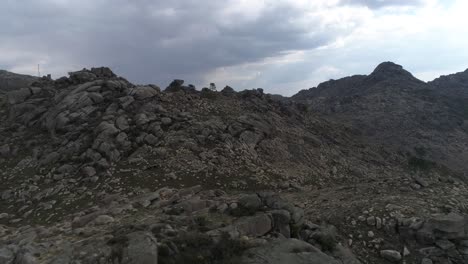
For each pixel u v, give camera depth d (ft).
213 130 108.06
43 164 92.89
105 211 62.18
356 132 191.93
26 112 120.47
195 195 70.08
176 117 111.86
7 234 59.26
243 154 103.30
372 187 75.72
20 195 80.74
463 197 66.59
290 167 107.96
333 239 53.47
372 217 59.88
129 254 40.11
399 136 322.14
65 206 73.92
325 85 583.17
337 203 69.62
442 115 380.37
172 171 87.92
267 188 89.92
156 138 99.50
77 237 49.32
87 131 102.12
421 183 73.61
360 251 54.90
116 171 86.69
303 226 55.06
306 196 80.28
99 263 39.19
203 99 133.39
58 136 103.81
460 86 534.37
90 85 122.31
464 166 271.90
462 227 54.70
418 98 426.92
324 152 129.18
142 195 73.72
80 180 84.53
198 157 95.14
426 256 53.52
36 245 44.50
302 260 43.65
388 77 505.66
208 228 49.62
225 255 44.06
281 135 125.90
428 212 59.98
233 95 150.82
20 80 218.18
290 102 185.06
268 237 49.90
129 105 112.57
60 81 137.80
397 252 53.62
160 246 42.09
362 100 413.39
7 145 103.50
